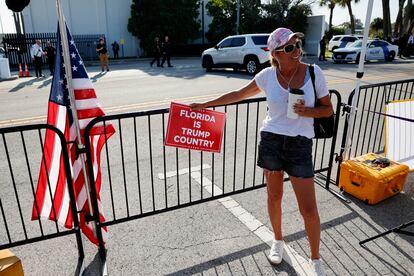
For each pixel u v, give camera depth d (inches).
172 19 1034.7
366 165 142.8
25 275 102.1
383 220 128.3
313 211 91.3
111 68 724.0
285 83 88.7
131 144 215.6
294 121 89.5
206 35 1146.7
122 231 122.8
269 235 120.3
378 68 656.4
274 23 1076.5
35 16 917.8
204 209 137.3
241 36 576.1
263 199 145.3
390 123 151.9
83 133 105.0
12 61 789.9
